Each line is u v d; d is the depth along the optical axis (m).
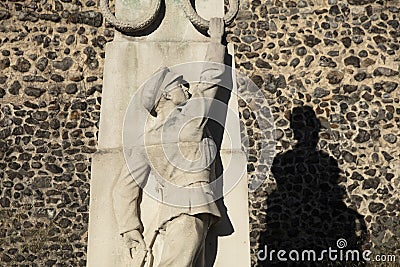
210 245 4.99
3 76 11.92
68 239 11.42
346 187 12.03
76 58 12.09
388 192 12.07
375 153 12.21
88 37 12.17
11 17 12.10
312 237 11.80
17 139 11.72
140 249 4.82
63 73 12.02
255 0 12.62
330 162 12.11
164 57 5.29
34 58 12.02
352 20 12.69
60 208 11.52
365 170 12.12
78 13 12.21
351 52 12.56
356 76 12.48
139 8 5.43
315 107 12.30
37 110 11.85
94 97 11.98
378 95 12.44
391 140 12.27
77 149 11.77
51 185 11.59
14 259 11.26
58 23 12.18
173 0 5.44
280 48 12.49
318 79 12.43
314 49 12.54
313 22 12.62
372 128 12.30
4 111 11.79
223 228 5.02
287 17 12.62
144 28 5.36
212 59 5.18
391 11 12.75
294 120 12.21
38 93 11.91
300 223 11.83
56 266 11.31
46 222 11.45
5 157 11.63
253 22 12.55
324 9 12.68
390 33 12.68
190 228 4.75
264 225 11.76
